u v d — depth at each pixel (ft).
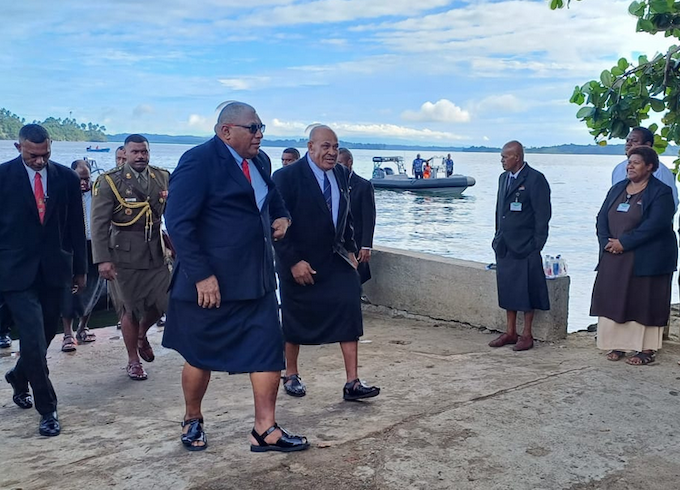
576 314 38.22
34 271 14.65
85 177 24.67
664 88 19.29
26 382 16.48
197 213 12.42
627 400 15.70
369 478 11.82
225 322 12.66
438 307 24.47
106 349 22.13
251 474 12.03
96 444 14.05
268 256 13.04
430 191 137.59
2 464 13.10
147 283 18.49
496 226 21.18
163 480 11.93
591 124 20.33
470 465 12.32
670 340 21.39
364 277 24.80
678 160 22.66
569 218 101.04
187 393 13.35
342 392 16.97
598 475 12.01
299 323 16.28
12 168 14.64
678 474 12.09
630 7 18.70
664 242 18.19
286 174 15.87
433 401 15.88
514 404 15.44
